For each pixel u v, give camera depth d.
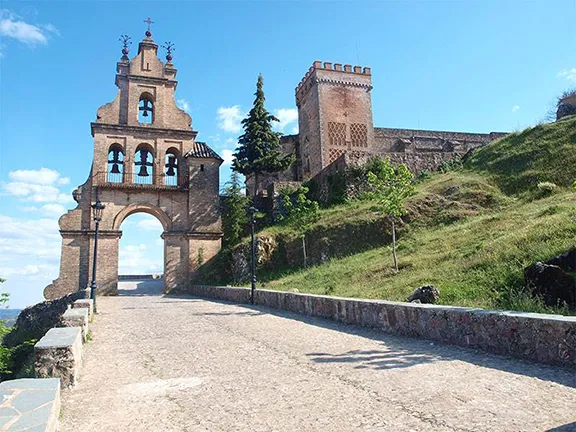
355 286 19.66
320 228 32.72
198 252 39.59
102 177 38.34
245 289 23.94
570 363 6.86
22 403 4.10
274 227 37.09
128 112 40.44
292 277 28.09
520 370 6.96
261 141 42.75
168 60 43.03
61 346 7.13
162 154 40.62
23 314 34.78
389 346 9.55
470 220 26.38
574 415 4.92
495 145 37.06
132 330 13.74
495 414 5.08
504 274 13.59
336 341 10.45
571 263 12.21
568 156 28.98
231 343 10.73
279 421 5.23
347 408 5.57
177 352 9.84
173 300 28.42
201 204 40.50
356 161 39.03
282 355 9.03
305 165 60.78
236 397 6.27
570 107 40.56
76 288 35.88
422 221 29.03
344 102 58.59
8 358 17.83
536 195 26.42
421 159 40.34
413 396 5.89
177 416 5.59
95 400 6.39
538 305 10.56
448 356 8.26
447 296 13.41
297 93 65.06
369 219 30.75
